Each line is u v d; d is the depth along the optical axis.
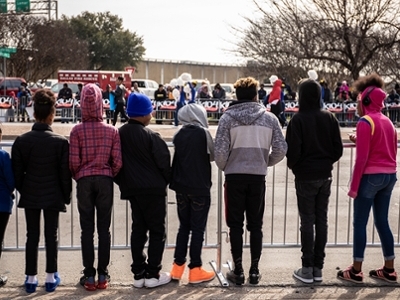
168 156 5.26
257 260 5.43
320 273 5.51
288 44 27.05
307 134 5.27
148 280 5.31
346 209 8.79
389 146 5.32
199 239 5.40
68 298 5.07
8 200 5.14
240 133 5.20
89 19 64.69
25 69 45.06
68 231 7.33
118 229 7.57
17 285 5.36
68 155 5.12
